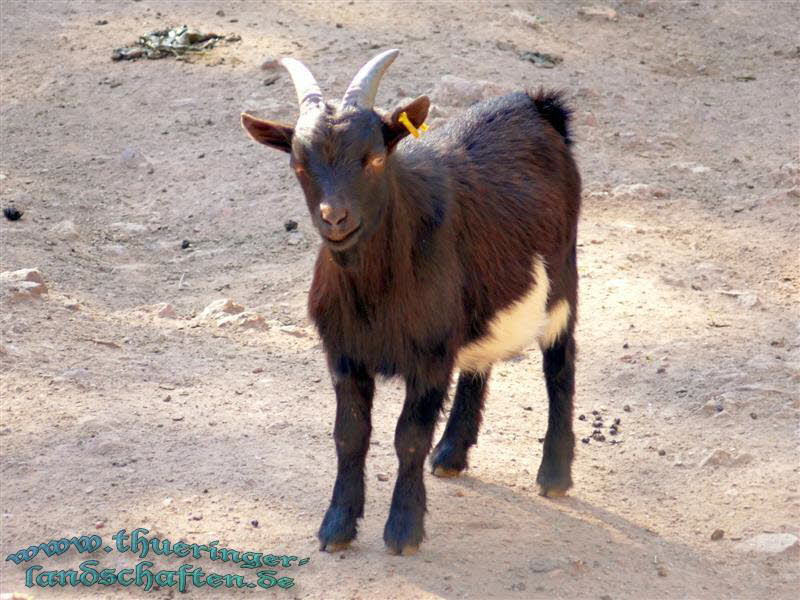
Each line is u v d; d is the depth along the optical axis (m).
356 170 20.17
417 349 21.62
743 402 29.58
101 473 24.70
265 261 40.00
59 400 27.88
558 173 26.47
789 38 65.25
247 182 45.81
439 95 50.44
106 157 48.19
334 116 20.50
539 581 21.58
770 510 25.03
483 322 23.47
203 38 58.84
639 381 31.53
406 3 65.12
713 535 24.11
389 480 25.56
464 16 63.88
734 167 48.75
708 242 41.50
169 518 23.11
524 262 24.23
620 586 21.69
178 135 49.88
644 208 44.47
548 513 24.81
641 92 56.69
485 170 24.41
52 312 33.34
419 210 21.56
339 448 22.33
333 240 20.09
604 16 66.25
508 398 31.00
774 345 33.34
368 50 57.25
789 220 43.09
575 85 55.53
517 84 54.06
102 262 39.41
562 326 25.83
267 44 58.19
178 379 30.06
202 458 25.66
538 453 28.00
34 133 50.69
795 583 22.45
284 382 30.52
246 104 51.41
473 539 23.17
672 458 27.58
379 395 30.64
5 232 40.03
